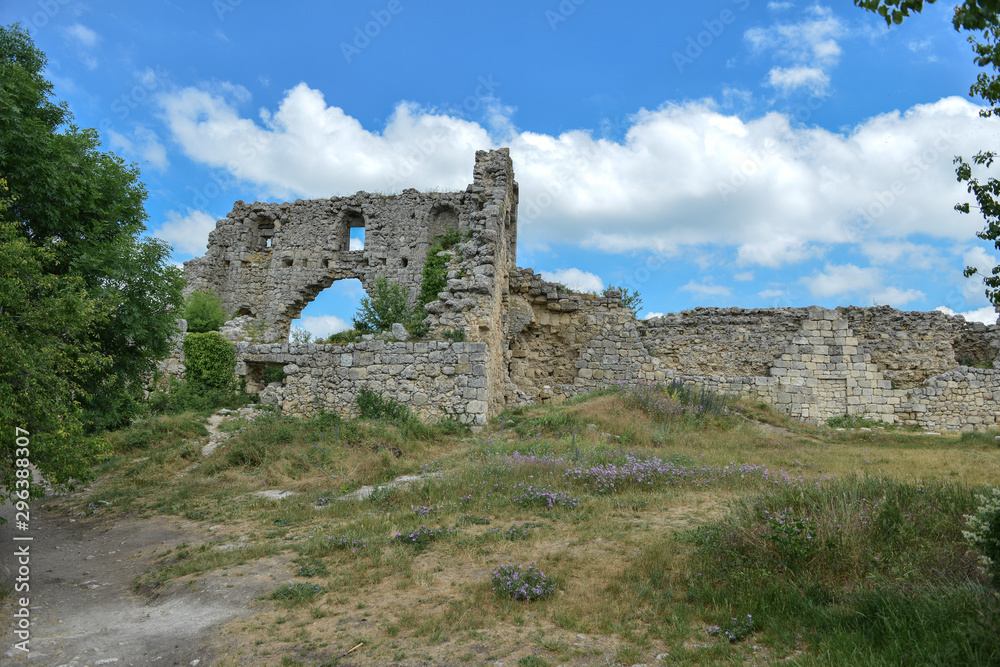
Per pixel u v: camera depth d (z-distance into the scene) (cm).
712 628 592
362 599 724
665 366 2678
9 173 1167
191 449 1717
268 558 901
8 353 787
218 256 3725
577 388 2616
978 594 557
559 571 760
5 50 1369
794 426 2141
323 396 2094
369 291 3297
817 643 541
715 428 1933
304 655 596
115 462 1678
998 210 808
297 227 3581
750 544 740
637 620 633
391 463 1485
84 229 1359
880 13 523
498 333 2331
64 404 917
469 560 828
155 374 2278
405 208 3441
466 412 1952
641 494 1120
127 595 847
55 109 1366
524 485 1175
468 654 577
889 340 2633
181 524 1173
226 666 584
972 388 2550
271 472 1448
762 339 2638
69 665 611
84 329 1008
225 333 3083
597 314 2694
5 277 844
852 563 670
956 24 522
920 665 480
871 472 1283
